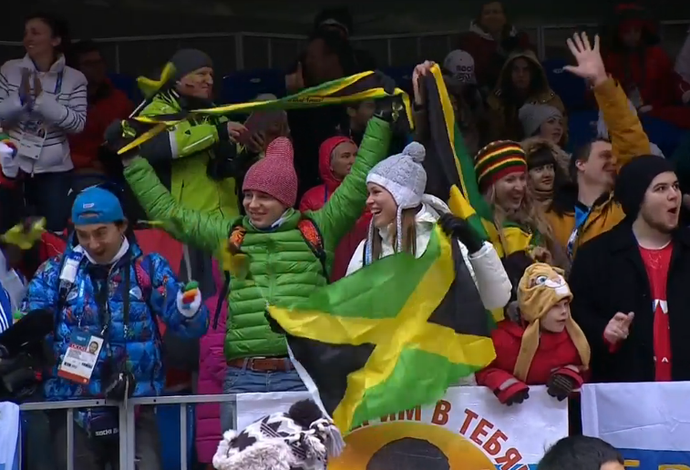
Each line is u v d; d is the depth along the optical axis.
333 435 14.15
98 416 17.80
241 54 30.98
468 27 32.00
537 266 17.83
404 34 31.92
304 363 17.17
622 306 18.53
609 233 19.03
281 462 13.48
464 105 27.92
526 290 17.58
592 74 21.80
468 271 17.39
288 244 18.70
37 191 25.12
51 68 25.53
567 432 17.58
